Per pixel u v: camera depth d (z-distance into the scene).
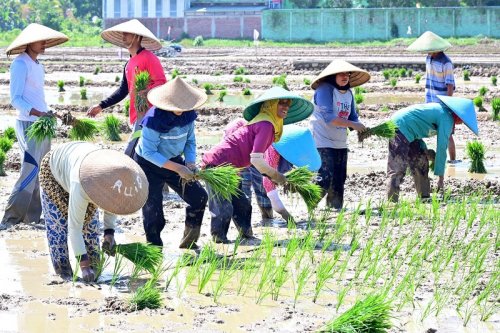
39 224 20.83
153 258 16.25
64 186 15.73
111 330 13.41
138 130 19.86
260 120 18.31
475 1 189.50
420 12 175.12
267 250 17.20
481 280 16.31
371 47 154.00
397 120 23.83
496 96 58.91
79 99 61.09
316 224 21.06
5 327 13.45
